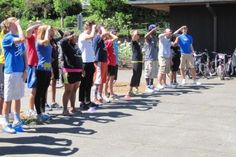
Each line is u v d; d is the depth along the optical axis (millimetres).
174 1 18938
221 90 14508
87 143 7750
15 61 8336
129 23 37031
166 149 7371
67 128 8859
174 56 15055
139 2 19531
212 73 19047
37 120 9273
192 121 9594
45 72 9281
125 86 16062
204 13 19750
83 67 10523
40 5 46156
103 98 11969
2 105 8945
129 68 24891
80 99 10797
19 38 8188
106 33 11328
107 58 11969
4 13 43656
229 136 8258
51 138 8070
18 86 8430
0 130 8648
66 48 9836
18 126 8523
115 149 7371
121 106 11406
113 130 8719
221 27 19516
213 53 19281
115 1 38406
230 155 7051
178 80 17297
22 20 44438
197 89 14773
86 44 10562
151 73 13898
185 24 20078
